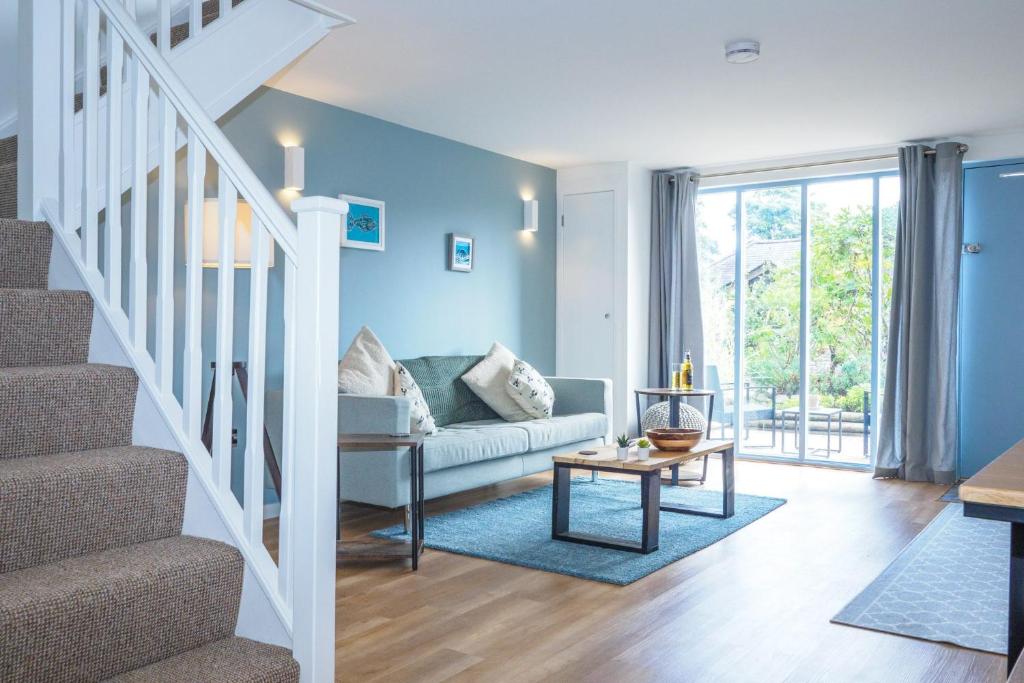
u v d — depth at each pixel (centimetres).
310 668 193
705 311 737
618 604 326
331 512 197
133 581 179
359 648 279
